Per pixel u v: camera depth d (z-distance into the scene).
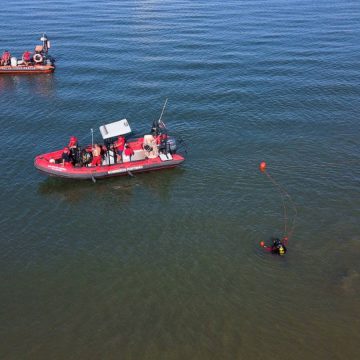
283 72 66.88
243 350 23.23
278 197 36.72
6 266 29.36
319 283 27.59
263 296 26.72
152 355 22.97
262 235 32.16
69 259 30.06
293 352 23.12
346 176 39.66
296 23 96.88
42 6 119.44
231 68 68.88
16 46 80.94
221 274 28.50
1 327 24.64
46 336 24.09
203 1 127.00
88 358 22.83
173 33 89.50
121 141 40.53
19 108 55.25
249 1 125.69
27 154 43.88
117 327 24.66
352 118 51.50
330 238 31.59
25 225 33.59
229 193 37.53
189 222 33.91
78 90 61.12
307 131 48.53
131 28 93.81
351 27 92.94
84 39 85.38
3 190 37.94
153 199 36.97
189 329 24.47
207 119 51.88
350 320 24.98
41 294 27.05
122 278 28.31
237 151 44.56
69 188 38.34
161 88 61.28
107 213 35.19
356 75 65.12
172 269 29.03
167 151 41.09
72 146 39.25
